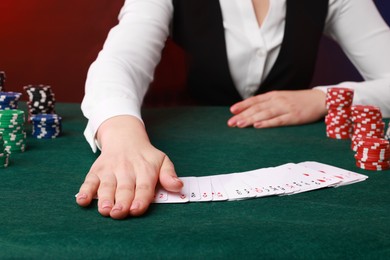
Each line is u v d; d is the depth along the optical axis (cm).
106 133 149
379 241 98
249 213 113
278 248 94
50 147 172
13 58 400
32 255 93
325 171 146
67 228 102
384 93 234
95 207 116
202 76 262
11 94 195
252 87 263
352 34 259
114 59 187
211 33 251
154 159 133
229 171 147
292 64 258
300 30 253
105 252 93
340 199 124
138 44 200
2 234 99
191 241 96
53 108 212
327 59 419
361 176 142
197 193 125
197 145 178
